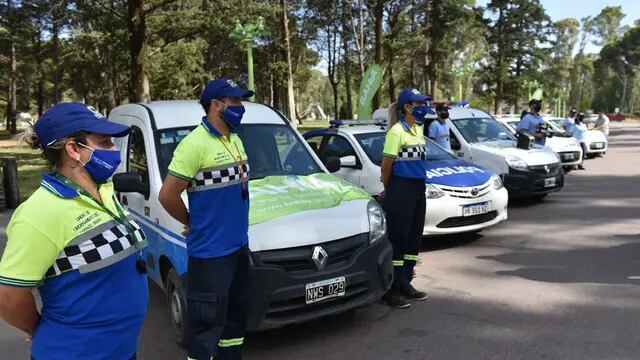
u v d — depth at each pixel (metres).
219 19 19.97
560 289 5.41
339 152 7.92
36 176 16.20
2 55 40.44
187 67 33.81
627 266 6.07
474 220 7.09
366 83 16.59
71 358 2.11
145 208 4.76
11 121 43.97
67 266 2.07
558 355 4.00
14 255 2.00
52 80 46.84
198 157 3.22
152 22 20.08
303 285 3.94
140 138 5.03
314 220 4.14
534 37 49.97
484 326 4.58
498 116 17.20
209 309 3.29
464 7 40.12
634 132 38.09
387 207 5.03
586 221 8.48
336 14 38.97
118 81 34.84
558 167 9.93
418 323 4.70
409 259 5.25
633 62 87.62
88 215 2.11
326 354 4.15
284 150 5.23
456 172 7.21
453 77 45.56
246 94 3.26
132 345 2.30
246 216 3.44
